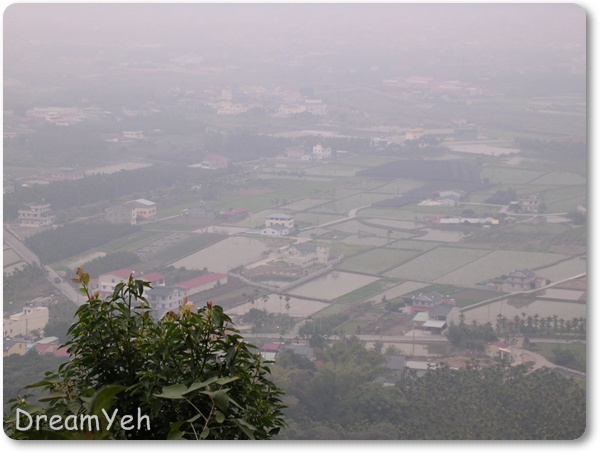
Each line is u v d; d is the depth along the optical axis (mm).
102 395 2025
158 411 2428
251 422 2535
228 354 2525
